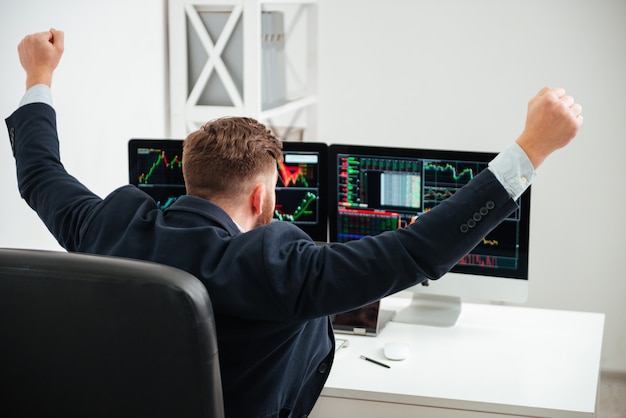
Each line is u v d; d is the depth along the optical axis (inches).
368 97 138.5
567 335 84.4
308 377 59.0
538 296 137.3
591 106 130.0
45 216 55.7
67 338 42.6
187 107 114.2
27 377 44.0
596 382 73.2
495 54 132.4
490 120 135.1
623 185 130.9
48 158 58.0
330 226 89.4
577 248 134.3
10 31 80.5
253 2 109.7
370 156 86.4
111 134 100.4
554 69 130.6
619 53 127.6
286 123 143.9
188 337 41.3
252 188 53.6
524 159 44.9
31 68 62.2
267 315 47.2
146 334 41.7
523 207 83.4
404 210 86.9
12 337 43.4
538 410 68.7
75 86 92.0
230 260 47.3
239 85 114.0
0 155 79.8
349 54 137.5
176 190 89.1
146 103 108.7
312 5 128.7
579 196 132.6
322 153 87.0
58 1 87.7
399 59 136.1
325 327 58.6
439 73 135.2
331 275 45.4
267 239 47.2
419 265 45.2
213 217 51.6
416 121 137.8
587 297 135.5
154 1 109.0
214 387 42.9
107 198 53.9
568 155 131.6
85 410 43.9
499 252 85.0
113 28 99.2
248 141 53.1
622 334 134.8
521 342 82.5
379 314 88.4
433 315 89.3
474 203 44.9
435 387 72.3
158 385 42.5
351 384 72.8
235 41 112.5
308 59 131.3
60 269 41.8
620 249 132.8
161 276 41.0
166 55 113.7
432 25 133.7
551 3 128.5
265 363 51.3
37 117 59.9
